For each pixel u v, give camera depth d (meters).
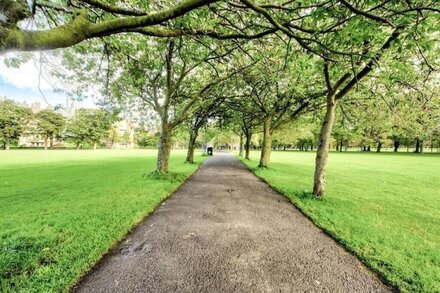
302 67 5.81
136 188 9.41
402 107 8.33
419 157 38.34
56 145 88.88
